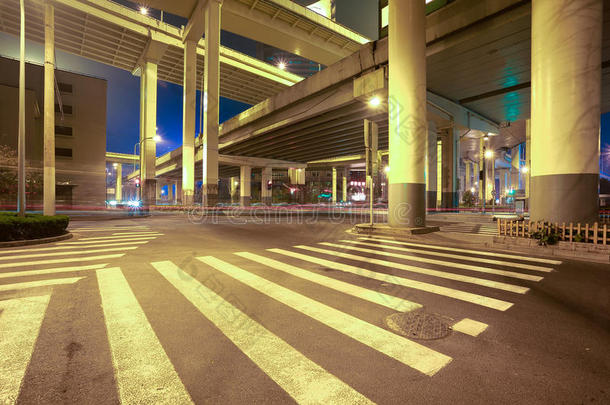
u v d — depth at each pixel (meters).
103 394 2.49
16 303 4.58
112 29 42.25
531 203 9.89
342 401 2.41
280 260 7.80
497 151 57.28
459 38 17.53
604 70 19.72
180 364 2.95
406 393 2.51
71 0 37.25
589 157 8.83
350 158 67.31
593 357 3.10
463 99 26.98
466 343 3.40
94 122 41.59
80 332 3.63
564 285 5.62
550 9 9.14
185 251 9.06
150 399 2.43
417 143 13.32
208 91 33.78
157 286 5.50
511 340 3.48
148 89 46.56
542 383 2.65
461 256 8.34
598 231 8.05
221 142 48.94
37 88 37.62
